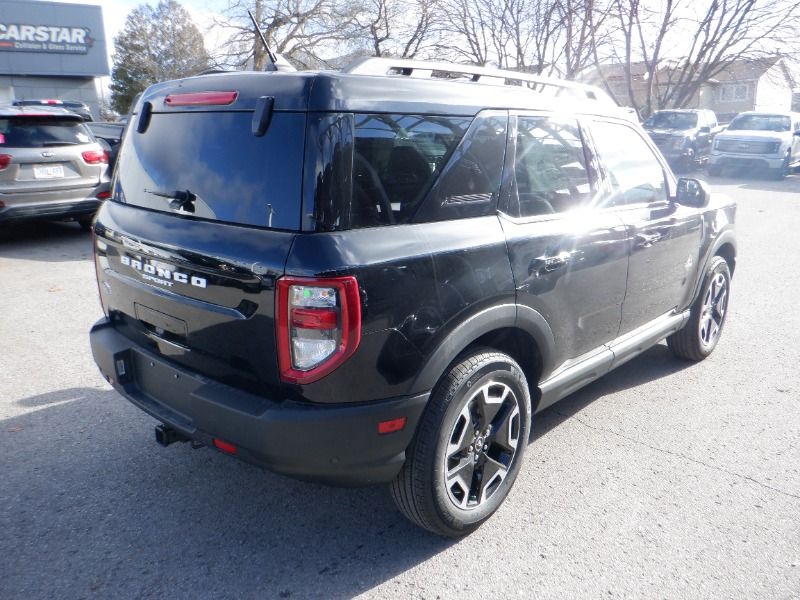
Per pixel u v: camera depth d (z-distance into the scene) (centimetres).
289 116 240
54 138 845
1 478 333
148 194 295
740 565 278
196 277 256
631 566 276
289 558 280
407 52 2512
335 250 230
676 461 361
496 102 298
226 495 325
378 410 244
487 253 277
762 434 393
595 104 371
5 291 668
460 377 268
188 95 281
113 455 359
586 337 355
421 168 262
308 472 244
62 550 281
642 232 380
